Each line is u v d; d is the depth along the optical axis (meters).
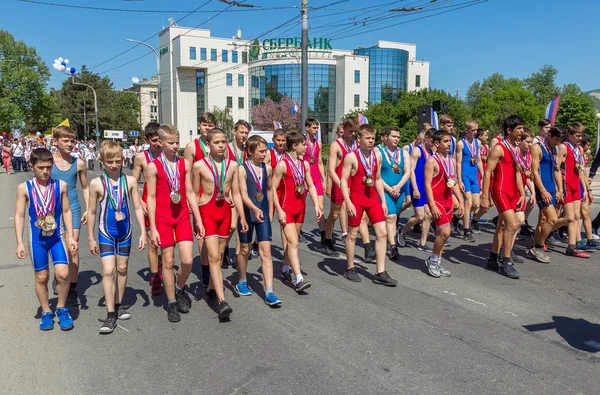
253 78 74.25
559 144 6.94
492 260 6.57
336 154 7.09
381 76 73.31
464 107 46.16
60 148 5.09
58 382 3.57
